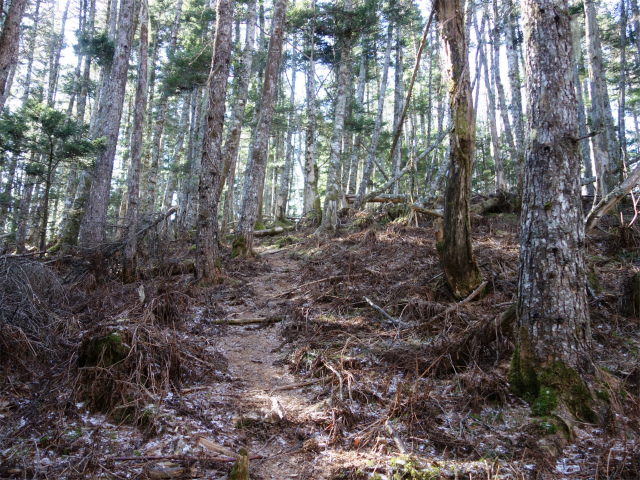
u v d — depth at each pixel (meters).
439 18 6.71
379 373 5.22
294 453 3.77
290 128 28.09
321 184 38.06
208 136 9.90
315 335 6.47
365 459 3.60
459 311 6.37
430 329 6.22
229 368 5.62
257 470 3.48
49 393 4.21
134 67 25.22
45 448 3.49
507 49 13.84
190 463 3.45
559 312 4.30
